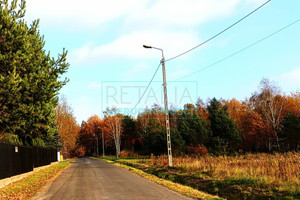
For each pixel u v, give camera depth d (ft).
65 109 209.77
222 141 159.33
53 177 61.46
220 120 169.37
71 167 100.12
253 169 49.21
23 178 57.88
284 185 35.99
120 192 38.24
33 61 62.23
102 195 35.53
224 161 68.74
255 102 188.03
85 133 364.79
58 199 32.86
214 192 40.27
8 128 59.47
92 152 394.11
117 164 117.80
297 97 172.86
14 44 58.08
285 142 140.77
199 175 52.60
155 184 47.62
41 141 98.43
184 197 34.14
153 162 92.73
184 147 152.15
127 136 291.58
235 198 35.45
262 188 36.06
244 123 198.18
